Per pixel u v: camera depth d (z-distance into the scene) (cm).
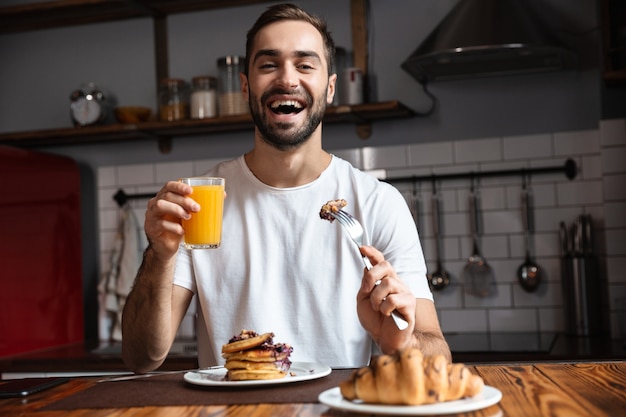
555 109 335
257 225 190
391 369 103
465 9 315
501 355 278
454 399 104
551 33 310
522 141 338
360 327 185
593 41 330
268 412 106
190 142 381
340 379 133
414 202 349
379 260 146
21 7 371
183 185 146
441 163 347
